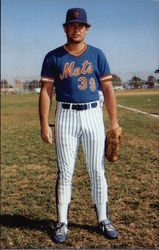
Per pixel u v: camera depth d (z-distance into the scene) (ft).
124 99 73.00
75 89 7.97
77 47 7.89
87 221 9.96
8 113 52.13
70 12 7.70
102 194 8.64
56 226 8.79
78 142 8.50
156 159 17.07
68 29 7.71
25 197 12.44
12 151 21.08
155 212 10.43
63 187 8.59
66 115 8.20
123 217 10.09
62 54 7.95
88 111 8.16
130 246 8.31
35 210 11.16
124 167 15.74
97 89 8.26
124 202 11.38
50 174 15.64
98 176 8.52
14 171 16.40
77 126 8.18
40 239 8.97
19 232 9.53
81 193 12.53
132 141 22.34
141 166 15.80
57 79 8.16
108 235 8.70
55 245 8.55
